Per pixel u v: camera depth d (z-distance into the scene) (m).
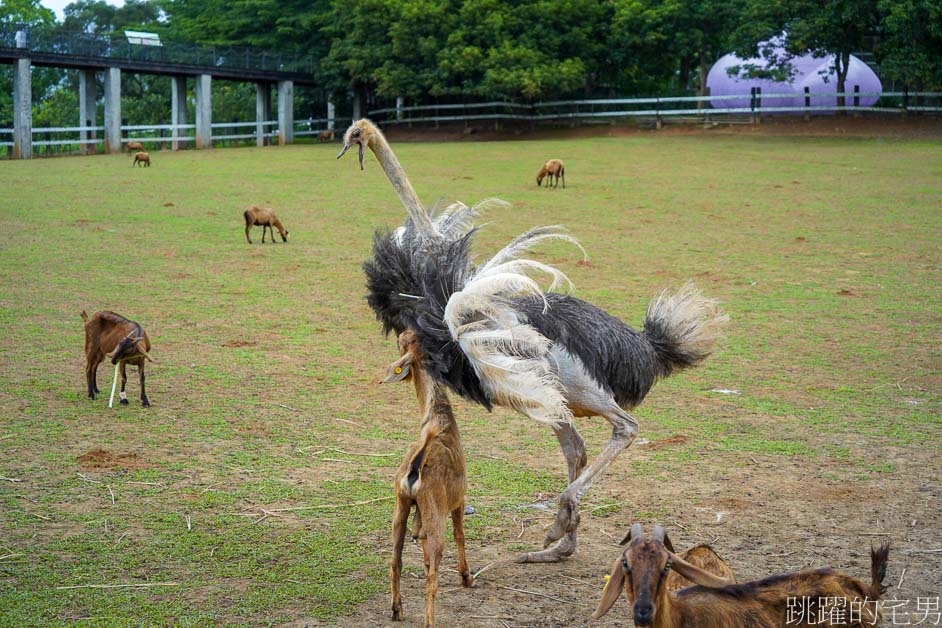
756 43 45.34
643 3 50.91
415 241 7.45
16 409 9.73
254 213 19.78
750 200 25.84
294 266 17.67
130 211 23.95
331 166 36.25
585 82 52.47
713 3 49.22
